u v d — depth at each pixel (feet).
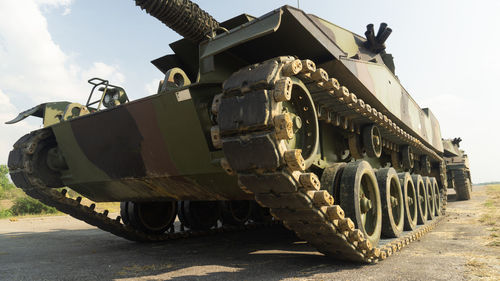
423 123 41.01
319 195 13.15
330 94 17.19
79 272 17.10
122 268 17.97
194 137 16.55
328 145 22.34
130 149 19.39
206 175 17.54
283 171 12.22
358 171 18.07
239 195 18.88
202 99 15.94
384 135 28.96
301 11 14.70
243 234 33.04
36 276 16.30
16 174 23.39
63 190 24.00
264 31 12.61
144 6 15.70
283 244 25.64
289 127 11.64
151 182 20.65
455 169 64.69
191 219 32.73
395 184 23.71
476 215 40.14
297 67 13.04
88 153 21.54
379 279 13.80
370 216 19.70
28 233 37.96
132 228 27.22
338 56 17.99
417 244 22.66
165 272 16.67
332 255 17.08
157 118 17.13
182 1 16.39
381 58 32.58
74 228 44.57
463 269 15.38
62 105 24.84
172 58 23.61
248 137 12.21
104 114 19.03
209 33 18.66
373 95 22.94
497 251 19.36
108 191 24.17
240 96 12.82
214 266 17.75
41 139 23.29
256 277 14.79
